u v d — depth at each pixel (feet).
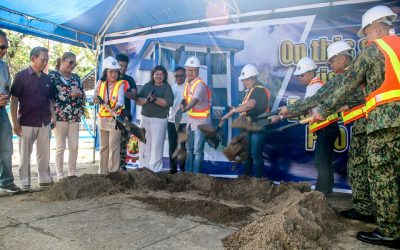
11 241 8.28
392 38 8.57
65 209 11.21
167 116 17.28
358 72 8.63
